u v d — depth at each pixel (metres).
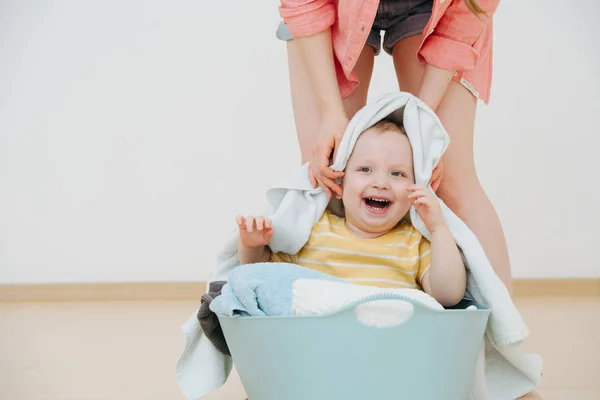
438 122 1.14
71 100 2.70
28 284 2.70
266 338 0.91
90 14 2.68
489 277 1.06
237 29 2.69
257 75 2.70
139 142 2.71
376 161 1.12
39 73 2.69
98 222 2.73
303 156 1.31
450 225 1.09
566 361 1.56
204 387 1.10
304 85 1.29
